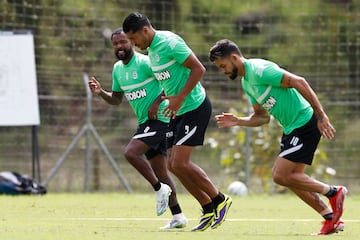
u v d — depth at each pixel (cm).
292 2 8744
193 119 3119
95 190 6375
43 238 2741
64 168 6456
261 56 8262
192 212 4166
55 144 6562
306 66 8194
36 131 5756
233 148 6359
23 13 6744
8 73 5675
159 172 3378
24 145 6469
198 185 3109
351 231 3192
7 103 5669
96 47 7200
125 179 6325
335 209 3047
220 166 6469
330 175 6291
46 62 7019
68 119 6606
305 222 3638
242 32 8425
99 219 3669
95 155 6450
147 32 3094
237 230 3203
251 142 6241
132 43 3122
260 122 3203
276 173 3059
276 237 2902
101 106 6562
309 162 3056
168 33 3106
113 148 6494
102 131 6531
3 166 6488
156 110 3338
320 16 7925
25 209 4169
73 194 5759
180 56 3061
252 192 6091
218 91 6662
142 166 3306
